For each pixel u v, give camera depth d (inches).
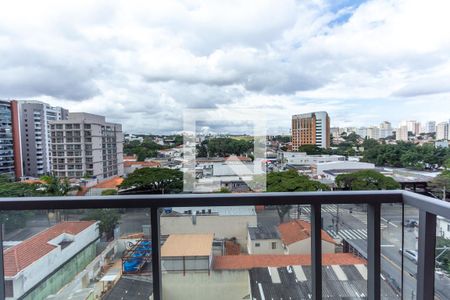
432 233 41.8
